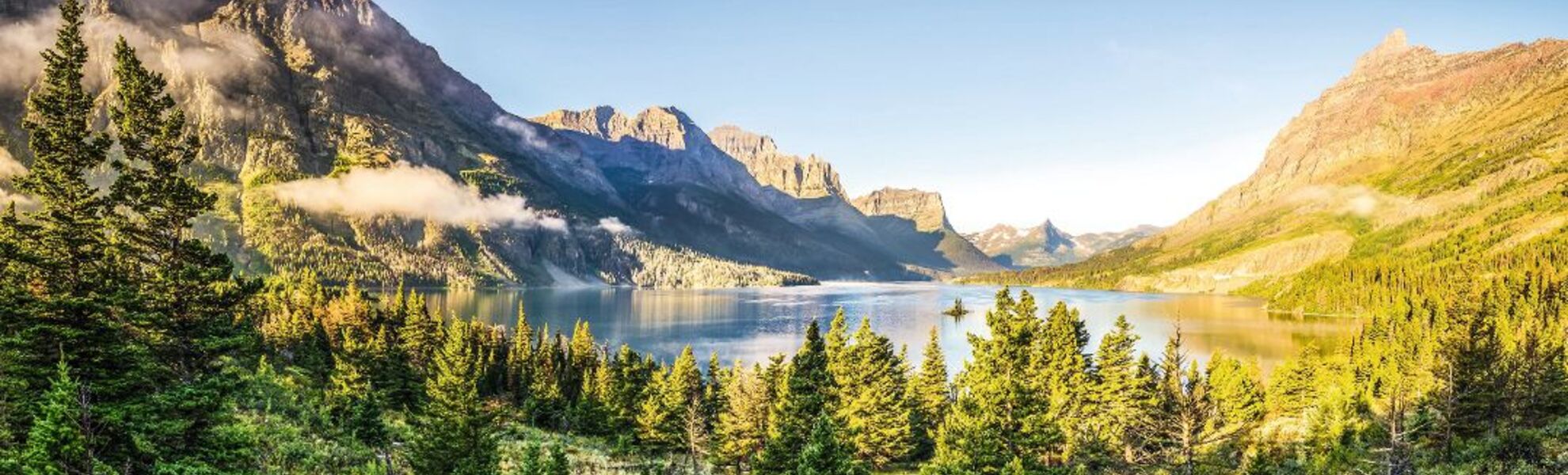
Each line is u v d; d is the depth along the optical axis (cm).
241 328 2942
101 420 2298
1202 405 4856
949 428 4916
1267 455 6075
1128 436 5819
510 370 10862
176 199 2792
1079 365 6425
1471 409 5616
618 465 6681
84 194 2756
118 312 2552
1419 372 7069
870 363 6925
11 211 2634
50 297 2494
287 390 6912
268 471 4416
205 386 2575
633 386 8462
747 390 7138
